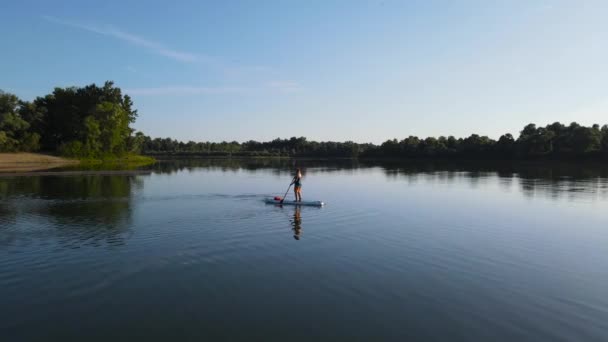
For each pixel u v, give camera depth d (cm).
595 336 825
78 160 10094
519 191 3550
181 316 897
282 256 1355
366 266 1261
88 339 798
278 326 852
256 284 1093
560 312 940
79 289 1050
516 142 12212
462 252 1450
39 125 10700
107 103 10906
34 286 1068
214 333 822
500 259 1370
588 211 2408
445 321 885
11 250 1403
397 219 2078
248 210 2305
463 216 2194
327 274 1180
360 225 1905
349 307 952
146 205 2469
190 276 1150
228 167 8625
